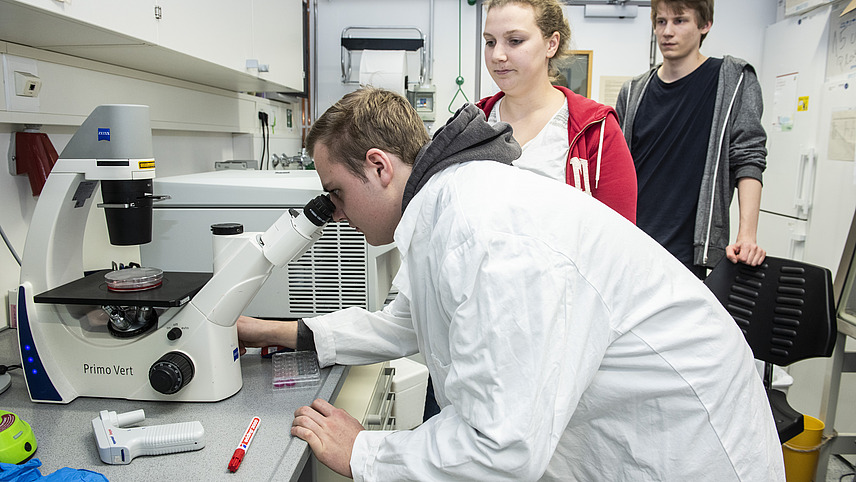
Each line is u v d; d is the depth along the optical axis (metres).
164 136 2.09
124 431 0.84
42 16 1.04
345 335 1.16
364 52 3.07
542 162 1.55
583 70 3.37
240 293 0.98
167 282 1.03
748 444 0.87
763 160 1.97
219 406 0.99
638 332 0.83
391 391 1.50
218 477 0.78
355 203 0.94
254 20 2.05
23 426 0.83
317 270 1.36
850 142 2.46
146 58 1.58
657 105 2.14
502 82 1.58
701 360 0.84
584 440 0.90
